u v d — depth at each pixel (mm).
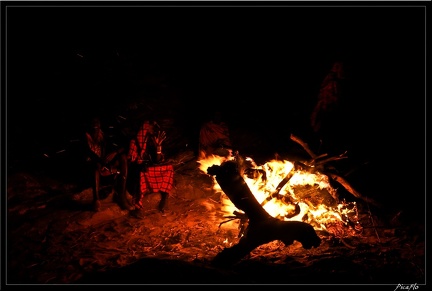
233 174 4379
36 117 8820
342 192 6441
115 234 5617
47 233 5562
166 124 9555
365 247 4887
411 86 7617
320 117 7348
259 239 4211
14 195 6711
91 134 6457
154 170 6352
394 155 7074
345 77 7336
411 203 6180
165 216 6262
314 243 4051
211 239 5379
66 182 7355
